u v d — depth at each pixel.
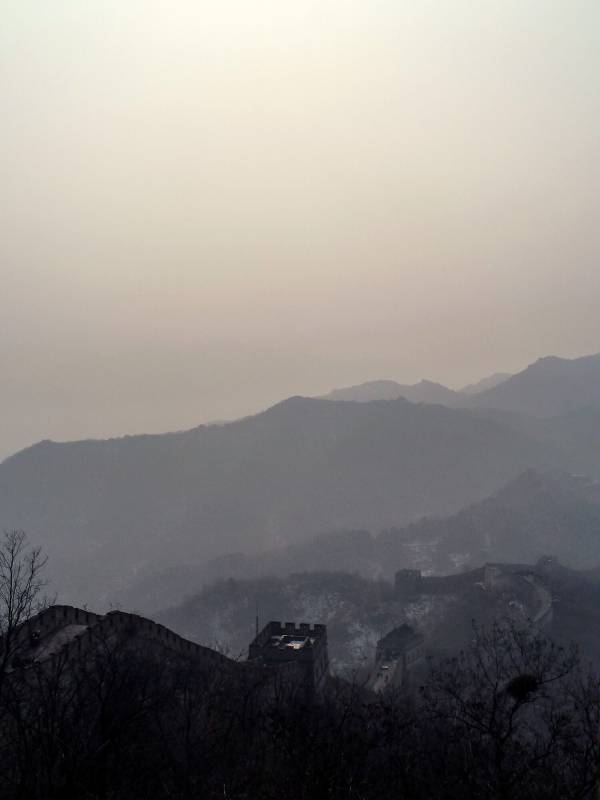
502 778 19.61
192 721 26.06
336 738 21.59
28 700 22.55
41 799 18.75
